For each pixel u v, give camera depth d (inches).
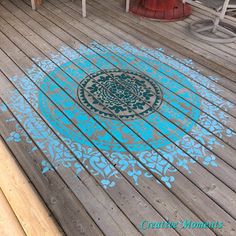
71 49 129.6
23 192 72.6
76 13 159.0
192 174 79.7
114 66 120.6
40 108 98.3
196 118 97.8
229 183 78.1
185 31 149.5
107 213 69.9
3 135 88.1
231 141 90.2
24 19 150.5
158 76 116.4
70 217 68.4
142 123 95.0
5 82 108.2
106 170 79.7
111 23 151.9
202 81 115.0
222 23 155.4
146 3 163.5
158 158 83.7
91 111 98.6
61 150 84.7
